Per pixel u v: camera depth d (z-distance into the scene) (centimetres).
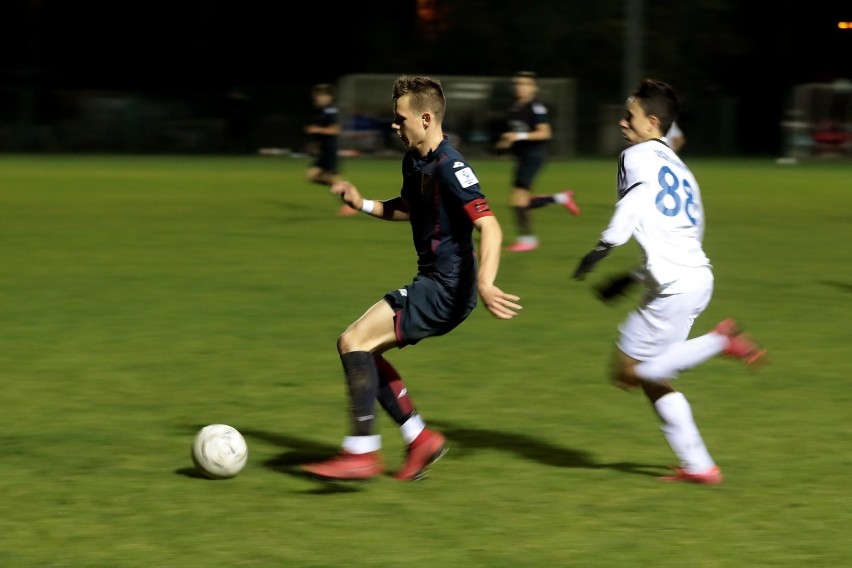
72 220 3541
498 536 914
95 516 955
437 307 1030
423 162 1021
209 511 971
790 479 1066
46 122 8725
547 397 1384
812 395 1397
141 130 8806
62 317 1869
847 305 2073
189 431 1220
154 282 2256
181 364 1534
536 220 3769
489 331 1797
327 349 1634
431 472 1091
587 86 9019
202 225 3422
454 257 1028
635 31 7044
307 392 1393
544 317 1923
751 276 2453
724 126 8750
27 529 924
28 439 1183
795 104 7950
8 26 9588
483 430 1240
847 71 9425
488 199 4519
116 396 1366
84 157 8056
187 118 8812
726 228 3475
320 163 3734
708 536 916
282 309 1955
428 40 9394
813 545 897
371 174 5906
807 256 2811
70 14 9769
